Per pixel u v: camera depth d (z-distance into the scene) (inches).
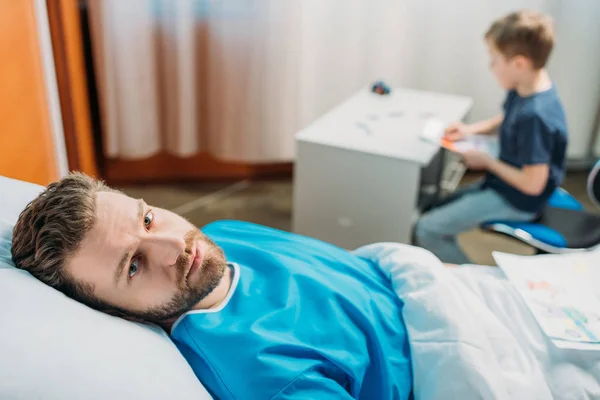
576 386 41.3
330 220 76.9
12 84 51.4
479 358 39.2
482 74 101.7
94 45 89.4
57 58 76.7
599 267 51.0
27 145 54.8
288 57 93.6
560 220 68.5
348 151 71.7
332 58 98.5
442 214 72.3
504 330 42.9
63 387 28.2
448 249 73.8
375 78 101.3
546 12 96.9
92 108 96.6
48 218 33.7
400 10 96.0
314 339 38.5
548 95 67.1
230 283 41.3
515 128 67.6
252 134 98.9
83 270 33.7
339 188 74.5
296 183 76.8
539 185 65.4
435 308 41.9
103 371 29.9
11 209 39.6
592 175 62.5
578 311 45.8
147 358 32.5
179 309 36.7
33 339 29.0
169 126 98.6
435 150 71.1
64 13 75.4
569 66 101.0
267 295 40.8
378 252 49.8
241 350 36.2
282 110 97.7
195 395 32.7
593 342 42.7
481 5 96.6
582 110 104.5
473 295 46.2
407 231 72.8
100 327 32.3
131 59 90.0
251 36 91.5
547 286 48.5
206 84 98.0
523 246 89.7
